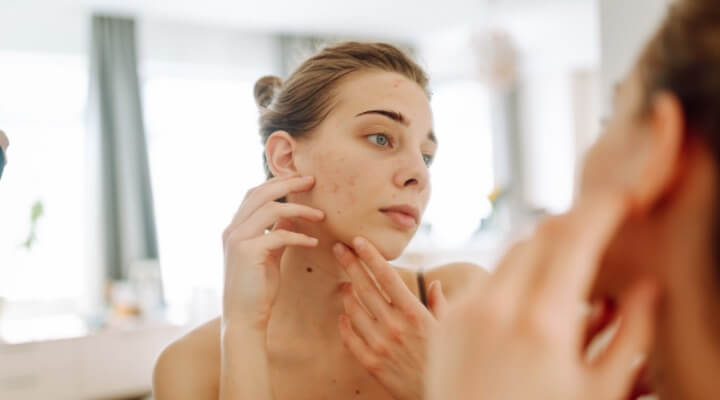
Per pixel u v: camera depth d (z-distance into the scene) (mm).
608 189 258
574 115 6281
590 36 5551
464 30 5355
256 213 827
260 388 774
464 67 6410
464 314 246
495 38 4176
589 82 6434
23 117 4180
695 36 255
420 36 5516
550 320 233
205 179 4832
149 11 4430
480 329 239
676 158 248
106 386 3268
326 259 894
